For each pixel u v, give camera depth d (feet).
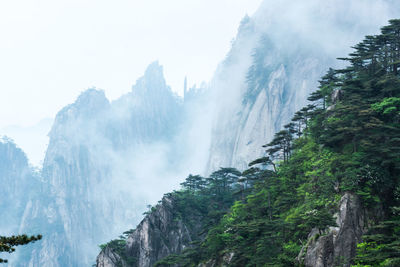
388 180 168.96
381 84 211.61
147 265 386.52
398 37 235.20
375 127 184.44
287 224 192.34
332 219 162.20
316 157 221.66
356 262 146.82
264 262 189.16
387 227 150.20
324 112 243.19
